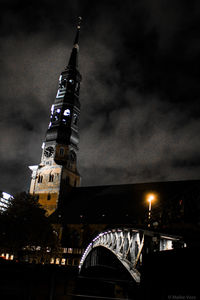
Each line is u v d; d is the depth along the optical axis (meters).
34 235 54.69
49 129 89.12
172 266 9.21
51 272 37.84
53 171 83.31
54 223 69.62
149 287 10.30
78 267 41.62
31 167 86.69
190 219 10.60
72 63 98.81
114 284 30.75
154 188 73.06
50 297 36.06
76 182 88.81
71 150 87.06
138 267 17.11
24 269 36.25
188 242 10.45
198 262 8.05
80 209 77.25
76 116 92.00
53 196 80.62
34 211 57.28
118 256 21.27
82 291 36.19
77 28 107.94
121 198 75.12
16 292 33.84
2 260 37.47
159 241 13.49
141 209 67.50
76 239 71.06
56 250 60.50
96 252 46.22
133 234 18.41
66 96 91.75
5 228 52.03
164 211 12.36
